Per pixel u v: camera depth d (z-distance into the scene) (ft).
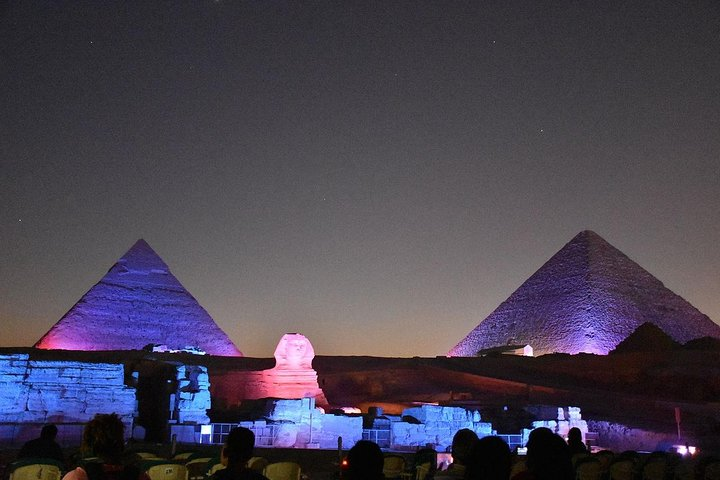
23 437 85.87
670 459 58.49
